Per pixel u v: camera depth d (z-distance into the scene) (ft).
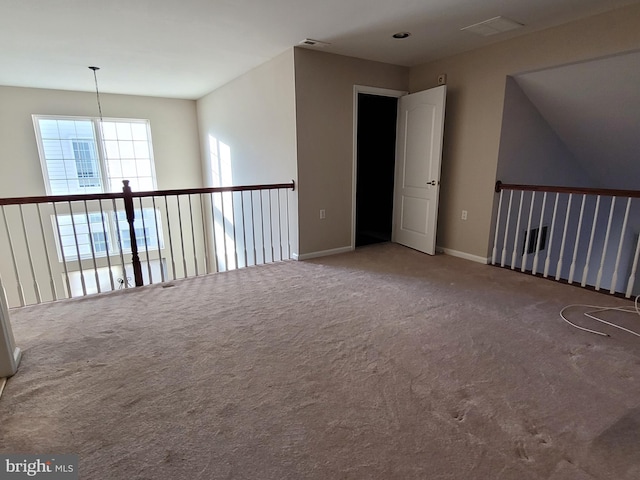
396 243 16.08
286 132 13.14
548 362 6.59
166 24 9.95
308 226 13.52
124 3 8.59
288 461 4.48
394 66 14.34
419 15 9.48
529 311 8.80
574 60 9.95
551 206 14.64
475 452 4.60
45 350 7.06
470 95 12.64
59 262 19.49
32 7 8.73
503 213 12.78
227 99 17.44
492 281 10.98
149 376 6.21
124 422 5.13
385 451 4.62
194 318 8.50
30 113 17.69
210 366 6.51
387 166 18.03
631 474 4.28
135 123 20.52
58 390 5.83
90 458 4.52
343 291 10.21
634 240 17.12
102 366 6.51
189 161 22.20
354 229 14.82
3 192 17.58
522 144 12.69
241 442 4.78
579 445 4.71
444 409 5.38
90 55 12.70
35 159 18.11
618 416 5.23
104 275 21.06
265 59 13.42
